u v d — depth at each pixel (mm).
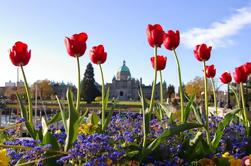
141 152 4832
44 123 5086
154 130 6184
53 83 156250
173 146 5270
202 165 4617
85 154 4324
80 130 6215
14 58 5570
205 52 6082
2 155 3025
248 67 6848
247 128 6344
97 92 118812
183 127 4664
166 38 5996
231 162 4570
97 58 6559
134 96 169125
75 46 5410
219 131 5414
